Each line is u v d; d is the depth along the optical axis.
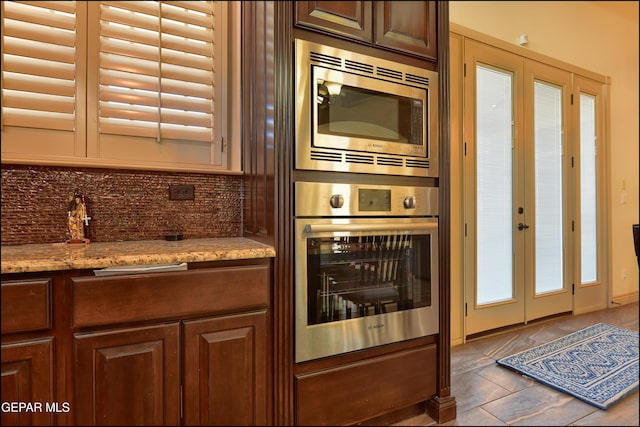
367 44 1.45
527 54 2.35
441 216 1.60
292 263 1.28
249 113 1.65
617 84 2.61
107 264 1.04
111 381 1.04
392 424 1.51
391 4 1.52
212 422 1.17
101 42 1.53
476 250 2.39
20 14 1.38
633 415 1.45
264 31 1.38
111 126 1.54
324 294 1.33
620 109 2.60
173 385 1.11
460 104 2.34
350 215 1.37
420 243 1.54
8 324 0.94
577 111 2.30
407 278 1.51
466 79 2.35
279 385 1.26
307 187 1.29
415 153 1.54
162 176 1.68
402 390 1.49
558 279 2.26
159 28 1.63
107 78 1.54
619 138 2.58
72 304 1.01
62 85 1.46
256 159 1.52
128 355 1.06
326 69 1.34
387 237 1.46
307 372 1.31
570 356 1.87
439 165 1.60
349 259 1.38
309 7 1.33
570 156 2.25
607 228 2.47
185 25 1.71
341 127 1.37
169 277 1.10
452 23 2.29
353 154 1.39
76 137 1.50
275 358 1.25
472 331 2.34
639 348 1.89
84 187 1.53
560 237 2.25
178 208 1.71
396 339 1.48
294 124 1.28
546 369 1.80
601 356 1.85
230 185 1.83
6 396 0.94
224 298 1.18
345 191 1.36
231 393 1.19
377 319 1.43
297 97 1.29
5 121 1.37
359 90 1.41
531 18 2.64
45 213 1.46
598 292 2.40
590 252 2.40
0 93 1.35
